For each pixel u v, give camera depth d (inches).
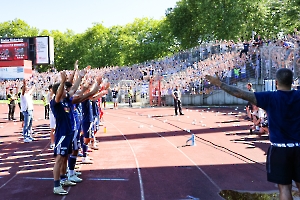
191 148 370.9
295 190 221.0
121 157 328.8
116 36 2391.7
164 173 268.4
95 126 363.3
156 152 351.6
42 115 876.6
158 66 1528.1
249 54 1015.0
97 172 272.8
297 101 144.6
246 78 1007.0
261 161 300.5
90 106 303.0
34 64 1866.4
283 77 150.1
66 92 222.8
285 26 1421.0
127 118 762.2
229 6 1462.8
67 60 2642.7
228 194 217.6
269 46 952.3
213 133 479.8
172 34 1843.0
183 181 245.9
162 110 985.5
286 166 141.9
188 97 1159.6
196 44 1770.4
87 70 312.7
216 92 1123.3
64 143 217.3
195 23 1683.1
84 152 302.8
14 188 233.8
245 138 425.7
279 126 144.3
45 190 227.6
